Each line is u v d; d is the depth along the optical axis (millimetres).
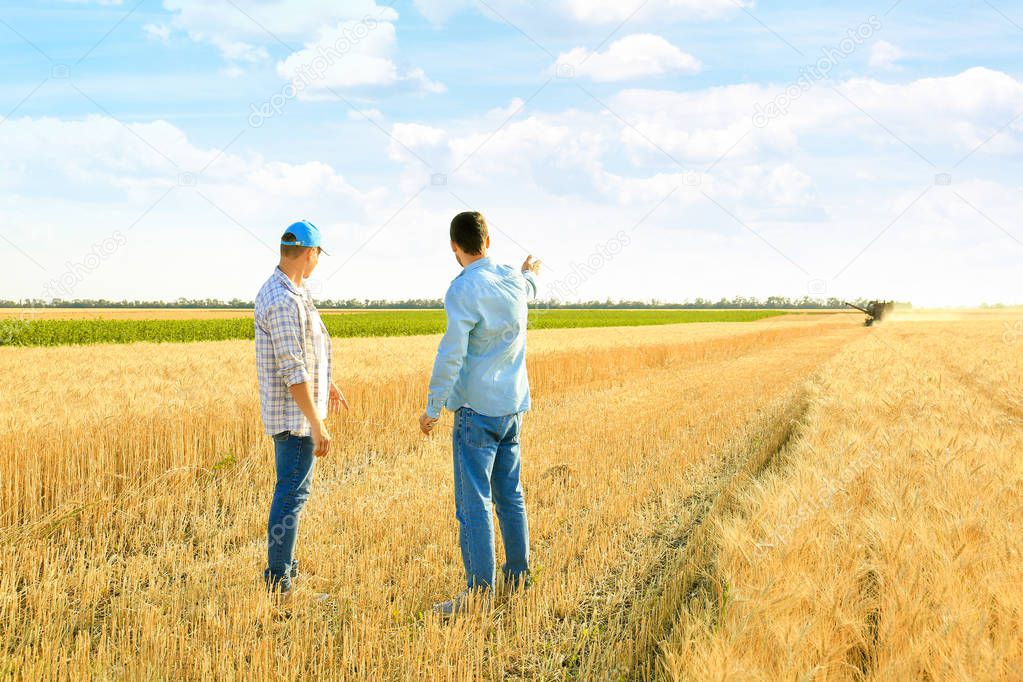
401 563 4438
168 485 5992
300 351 3873
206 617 3537
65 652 3047
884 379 12086
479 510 3895
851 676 2684
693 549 4551
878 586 3357
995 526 3787
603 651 3344
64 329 32000
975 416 7695
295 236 3967
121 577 4379
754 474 6621
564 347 18953
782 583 3098
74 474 5770
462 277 3920
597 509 5695
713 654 2514
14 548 4477
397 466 7203
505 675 3195
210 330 36844
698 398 12750
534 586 4051
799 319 85438
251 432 7539
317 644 3375
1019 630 2689
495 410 3928
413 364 13047
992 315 75375
